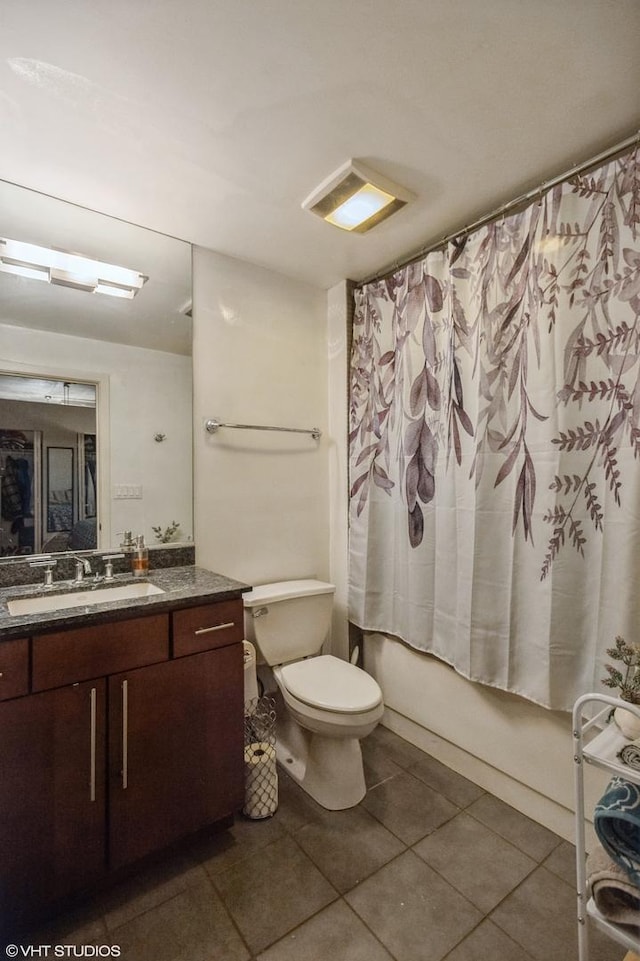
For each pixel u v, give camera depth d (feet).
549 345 4.79
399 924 3.99
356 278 7.61
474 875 4.49
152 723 4.43
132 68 3.64
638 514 4.12
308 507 7.70
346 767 5.51
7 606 4.46
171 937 3.88
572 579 4.63
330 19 3.26
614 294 4.35
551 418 4.77
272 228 6.04
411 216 5.75
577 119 4.19
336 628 7.87
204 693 4.77
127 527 5.95
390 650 7.16
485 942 3.83
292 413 7.52
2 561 5.13
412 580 6.46
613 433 4.33
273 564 7.27
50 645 3.92
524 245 5.11
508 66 3.64
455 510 5.85
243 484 6.97
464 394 5.74
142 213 5.70
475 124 4.24
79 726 4.04
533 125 4.26
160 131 4.30
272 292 7.29
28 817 3.80
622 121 4.21
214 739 4.83
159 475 6.21
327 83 3.78
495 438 5.32
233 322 6.88
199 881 4.42
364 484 7.20
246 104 3.99
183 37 3.39
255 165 4.80
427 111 4.09
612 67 3.64
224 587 5.10
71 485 5.58
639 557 4.12
